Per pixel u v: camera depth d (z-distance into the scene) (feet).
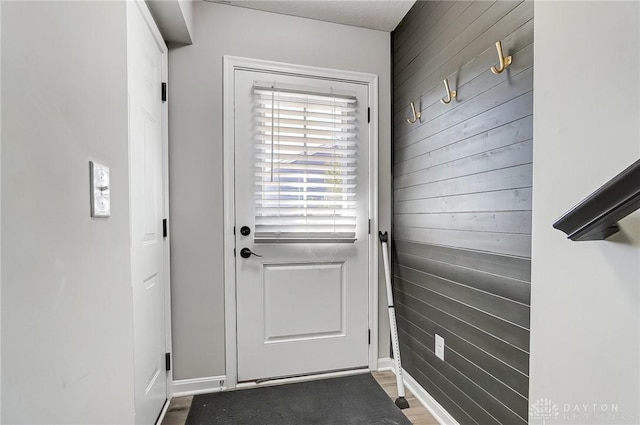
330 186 6.70
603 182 2.49
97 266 2.20
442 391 5.30
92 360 2.09
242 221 6.29
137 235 4.45
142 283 4.61
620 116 2.36
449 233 5.14
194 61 6.03
